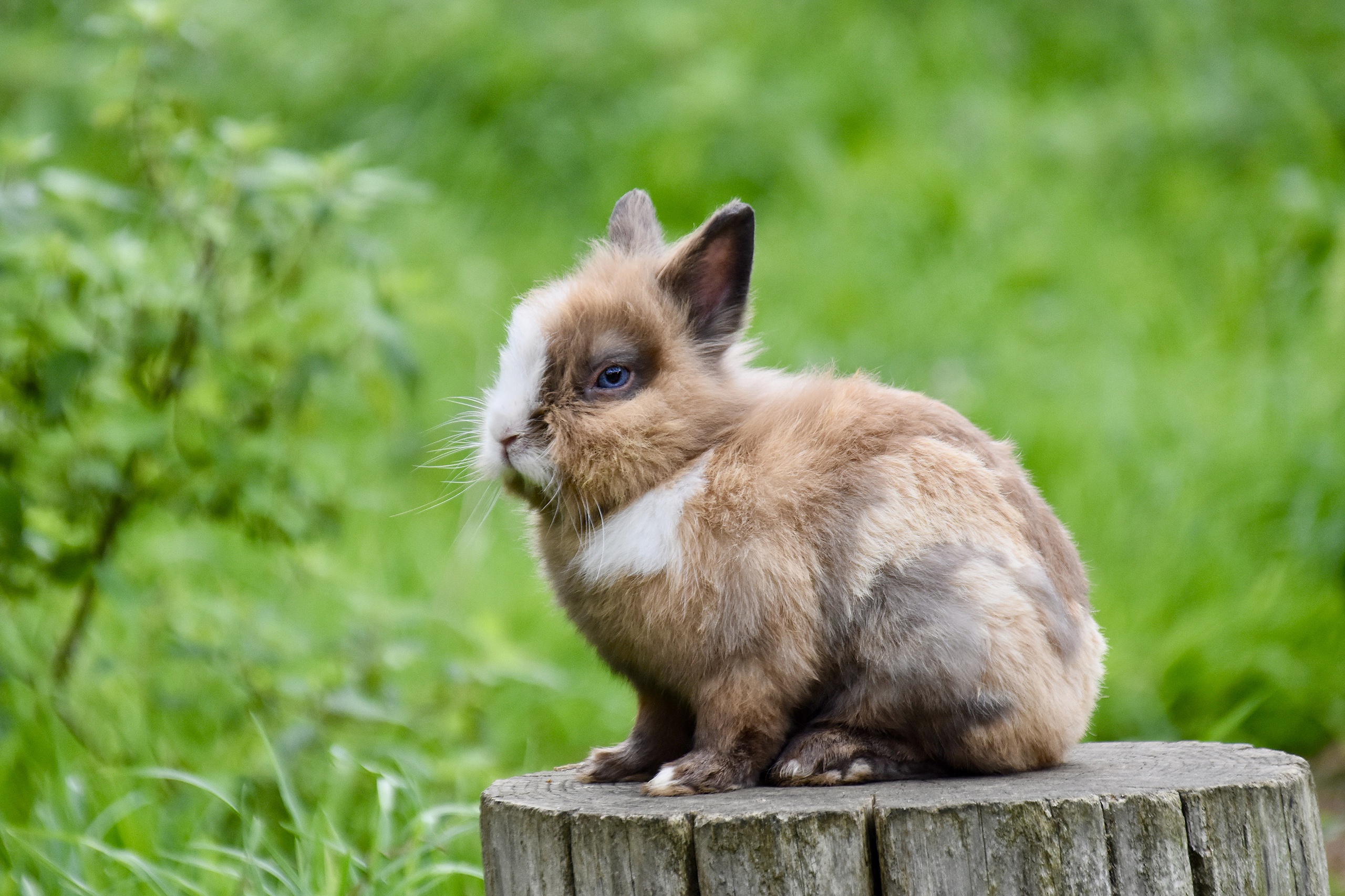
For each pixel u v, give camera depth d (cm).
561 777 616
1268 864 513
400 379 854
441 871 686
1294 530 1201
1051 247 1627
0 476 852
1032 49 2012
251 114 1895
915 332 1500
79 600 980
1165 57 1933
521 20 2041
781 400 584
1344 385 1334
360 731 932
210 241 885
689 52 1973
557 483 574
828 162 1789
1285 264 1588
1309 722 1083
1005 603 538
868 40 1984
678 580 544
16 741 884
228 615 927
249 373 893
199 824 848
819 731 552
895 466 552
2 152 847
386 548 1237
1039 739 547
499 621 999
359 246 891
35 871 772
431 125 1883
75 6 1931
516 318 604
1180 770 551
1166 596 1152
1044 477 1252
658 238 677
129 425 862
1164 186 1753
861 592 540
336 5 2080
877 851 489
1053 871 485
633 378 579
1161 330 1503
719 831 489
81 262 825
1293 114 1820
